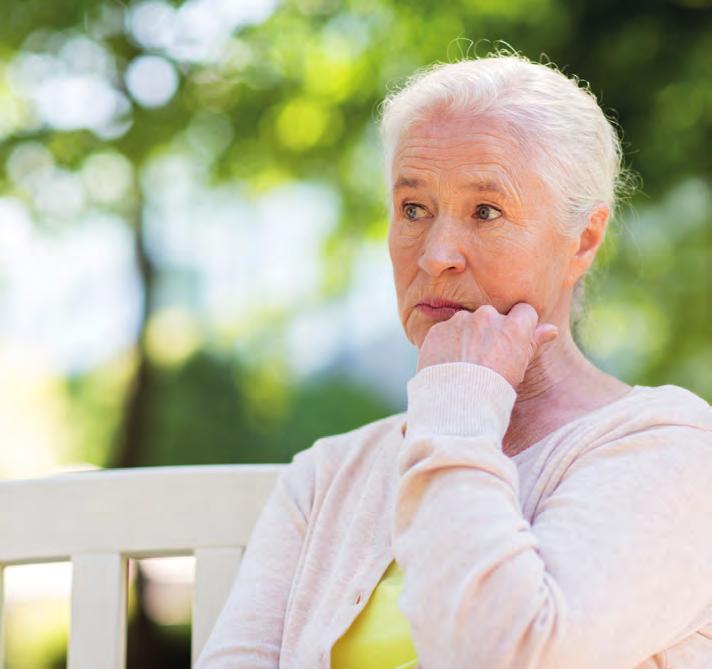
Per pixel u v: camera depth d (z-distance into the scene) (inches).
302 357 547.8
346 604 103.0
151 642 386.0
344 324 564.4
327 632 103.5
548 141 103.4
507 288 103.0
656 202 394.3
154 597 423.8
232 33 392.5
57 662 377.4
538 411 107.0
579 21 375.6
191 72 390.0
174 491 123.5
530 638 80.7
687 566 87.6
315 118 409.4
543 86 105.7
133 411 447.8
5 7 382.9
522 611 81.2
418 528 87.4
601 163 108.5
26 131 395.5
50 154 396.8
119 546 122.2
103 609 120.6
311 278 482.3
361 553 107.3
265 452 512.7
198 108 395.2
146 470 123.8
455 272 103.6
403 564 87.8
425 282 105.0
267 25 396.8
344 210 432.5
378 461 113.0
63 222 414.0
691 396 101.0
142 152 391.5
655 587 85.5
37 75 391.5
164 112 389.4
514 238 102.7
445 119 104.3
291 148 412.5
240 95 398.9
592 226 109.0
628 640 83.6
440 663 83.3
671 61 376.8
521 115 103.3
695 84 379.6
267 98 399.5
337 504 114.8
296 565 114.1
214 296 479.5
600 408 103.6
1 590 121.9
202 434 502.6
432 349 99.3
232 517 123.7
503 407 94.7
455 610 82.7
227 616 112.0
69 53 388.5
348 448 120.6
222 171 409.1
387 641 100.0
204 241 454.3
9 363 526.6
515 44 378.3
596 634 82.0
